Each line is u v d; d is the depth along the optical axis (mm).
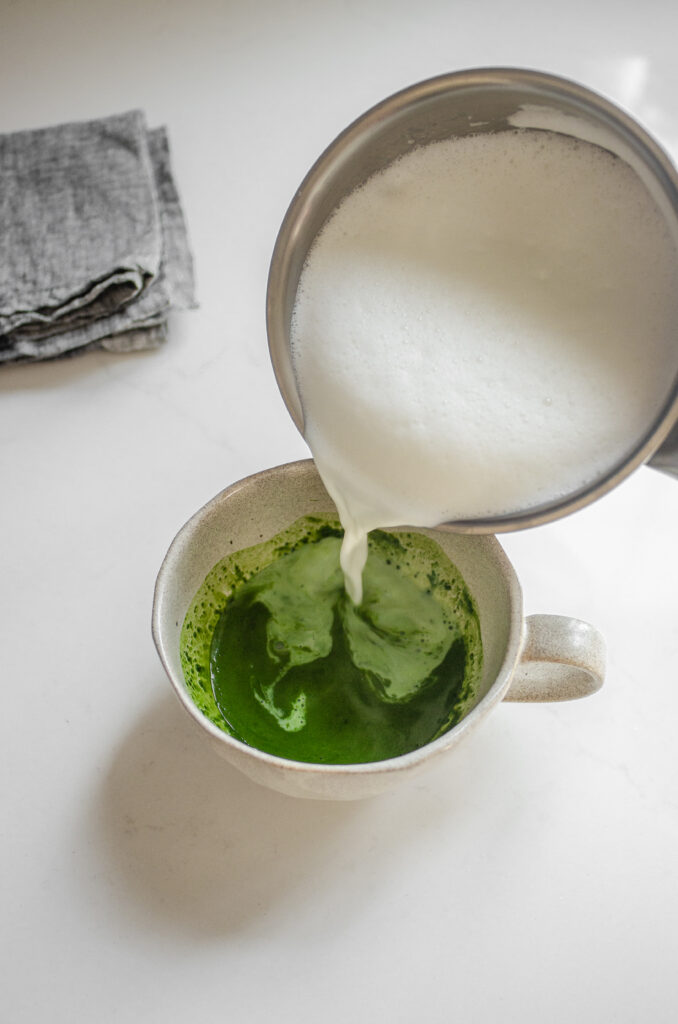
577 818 404
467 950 376
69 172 548
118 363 528
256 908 384
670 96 600
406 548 427
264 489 406
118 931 380
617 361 321
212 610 415
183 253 545
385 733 400
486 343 335
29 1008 366
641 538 474
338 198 361
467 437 332
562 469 325
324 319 357
